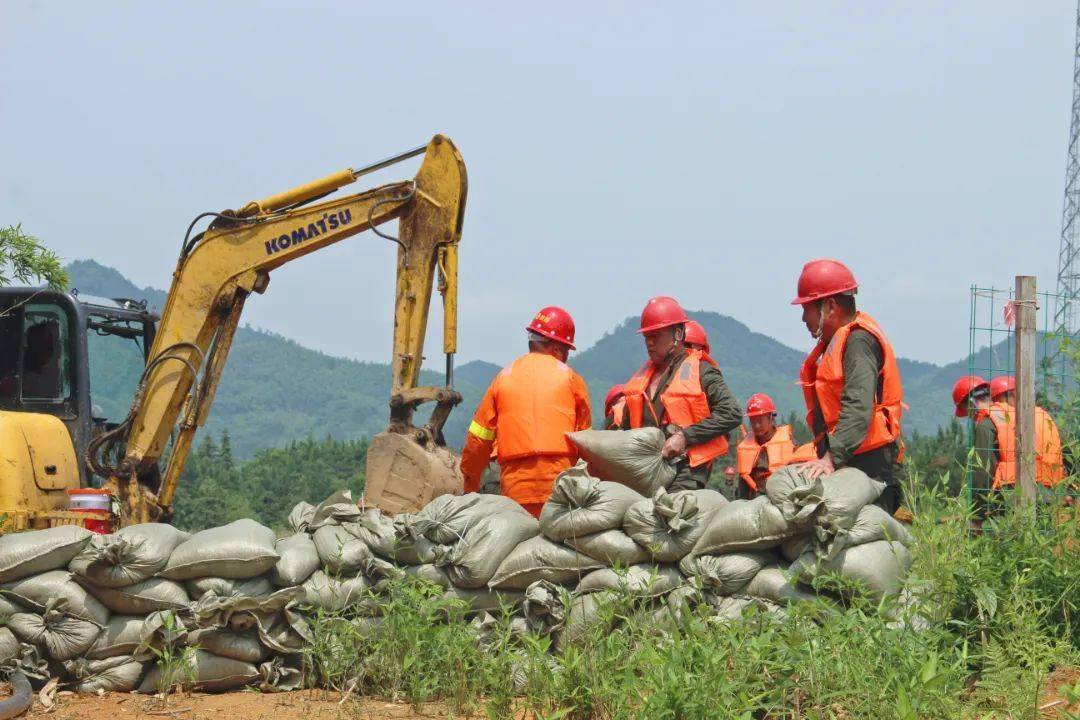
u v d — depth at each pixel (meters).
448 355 9.54
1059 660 5.48
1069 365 7.11
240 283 10.23
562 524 6.43
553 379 7.70
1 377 10.12
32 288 10.23
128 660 6.46
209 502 68.75
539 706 5.50
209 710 5.95
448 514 6.62
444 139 9.74
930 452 24.59
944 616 5.67
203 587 6.47
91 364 10.45
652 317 7.63
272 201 10.22
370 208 9.92
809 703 5.07
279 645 6.40
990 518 6.68
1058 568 6.21
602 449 7.03
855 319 6.58
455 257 9.69
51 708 6.06
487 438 7.91
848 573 5.77
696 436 7.29
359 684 6.24
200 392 10.22
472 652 6.02
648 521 6.29
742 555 6.16
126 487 10.13
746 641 5.23
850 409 6.32
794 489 5.93
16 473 8.77
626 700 5.07
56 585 6.47
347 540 6.60
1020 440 7.33
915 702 4.67
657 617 6.10
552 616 6.25
